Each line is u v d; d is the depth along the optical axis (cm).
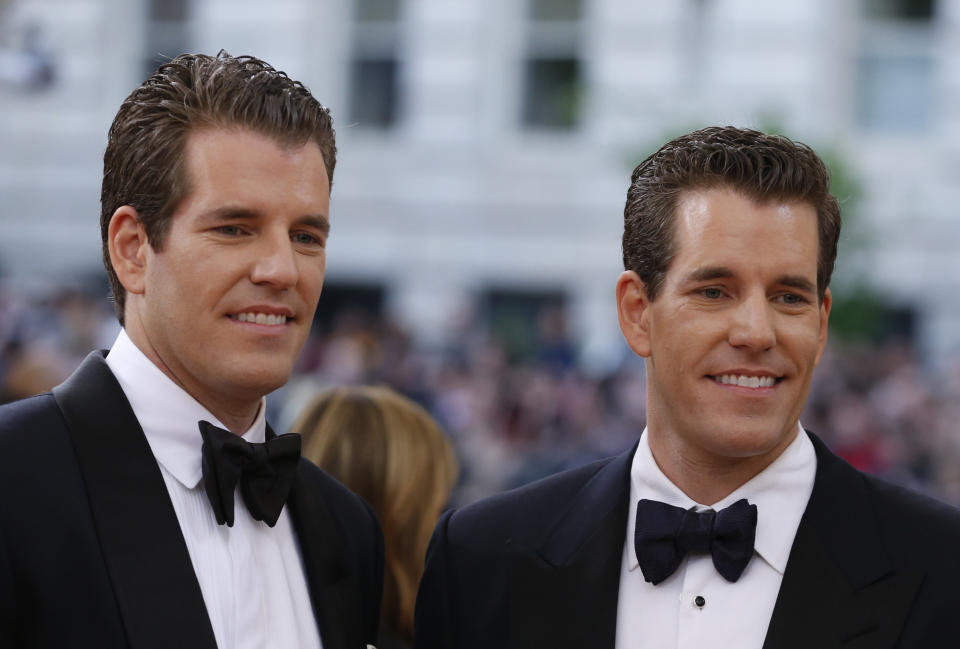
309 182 581
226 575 584
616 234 3319
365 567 671
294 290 579
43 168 3497
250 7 3484
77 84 3484
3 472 545
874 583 602
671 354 610
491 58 3406
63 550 544
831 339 2455
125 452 575
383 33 3459
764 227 596
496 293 3403
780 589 609
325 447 827
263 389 582
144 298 587
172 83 576
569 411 2166
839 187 2508
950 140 3170
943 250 3144
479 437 2012
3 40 1784
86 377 591
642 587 633
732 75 3244
